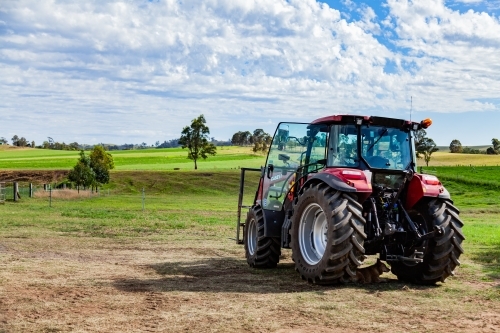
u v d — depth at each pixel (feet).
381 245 28.96
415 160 30.45
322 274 27.27
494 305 23.27
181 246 46.47
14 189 126.41
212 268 34.27
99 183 221.66
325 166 29.99
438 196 28.58
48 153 476.95
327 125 30.32
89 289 25.99
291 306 22.56
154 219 75.56
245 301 23.50
